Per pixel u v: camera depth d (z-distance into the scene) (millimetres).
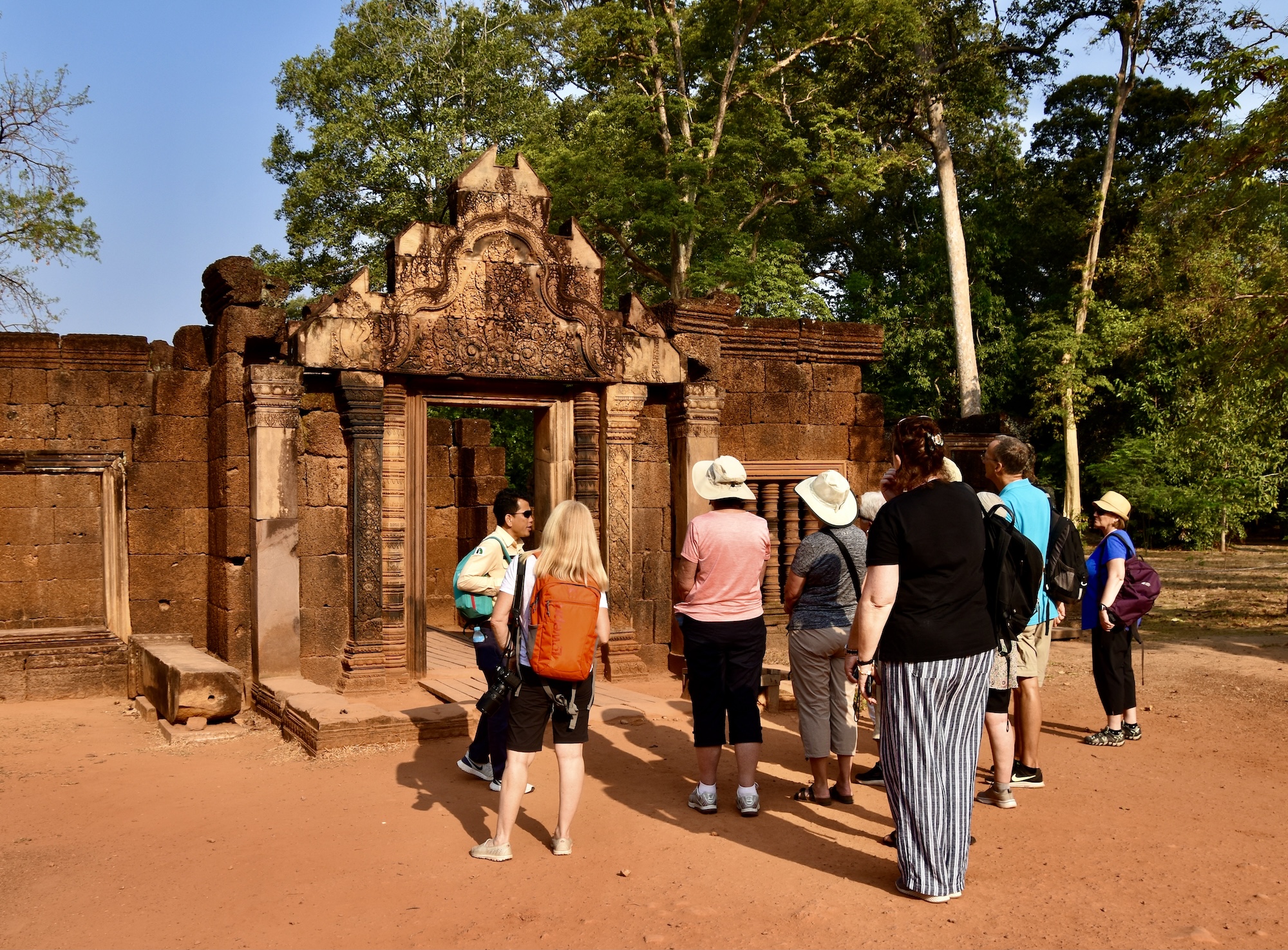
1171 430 25094
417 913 4180
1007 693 5605
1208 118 13664
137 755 6875
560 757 4844
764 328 11320
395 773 6316
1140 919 4078
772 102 23297
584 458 9922
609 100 22844
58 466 8898
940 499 4418
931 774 4277
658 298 26484
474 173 9336
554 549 4781
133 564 9062
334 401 8945
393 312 8930
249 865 4750
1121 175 31031
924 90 23703
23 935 3992
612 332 9836
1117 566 7086
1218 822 5340
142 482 9094
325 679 8773
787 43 23422
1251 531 35125
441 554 14766
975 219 31516
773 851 4934
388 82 26781
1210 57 25719
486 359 9242
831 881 4535
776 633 11984
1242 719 7926
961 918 4102
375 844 5027
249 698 8320
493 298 9312
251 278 8609
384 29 26906
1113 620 7055
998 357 28422
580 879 4555
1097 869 4648
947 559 4328
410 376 9117
